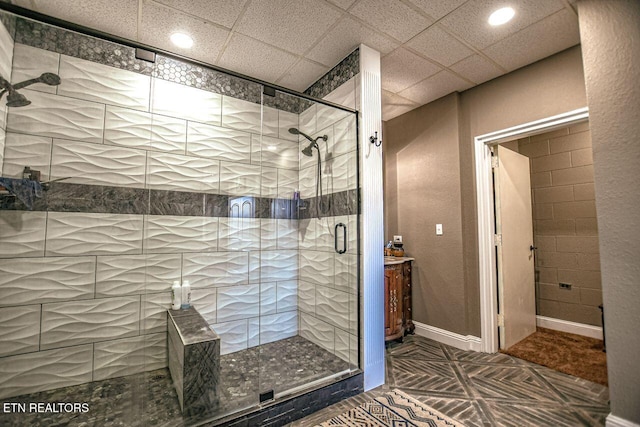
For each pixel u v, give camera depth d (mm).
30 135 1924
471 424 1668
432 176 3098
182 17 1944
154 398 1879
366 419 1726
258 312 2746
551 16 1913
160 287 2365
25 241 1907
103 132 2184
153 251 2352
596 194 1637
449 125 2959
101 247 2152
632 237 1516
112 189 2209
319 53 2361
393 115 3500
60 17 1925
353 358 2205
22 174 1898
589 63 1680
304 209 2814
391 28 2051
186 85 2539
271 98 2605
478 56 2363
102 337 2121
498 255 2783
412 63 2469
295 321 2896
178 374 1890
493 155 2830
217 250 2621
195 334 1948
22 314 1885
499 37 2133
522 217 3117
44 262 1960
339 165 2416
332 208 2490
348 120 2332
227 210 2689
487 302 2693
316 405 1834
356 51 2301
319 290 2631
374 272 2203
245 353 2533
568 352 2658
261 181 2854
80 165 2096
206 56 2416
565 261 3273
